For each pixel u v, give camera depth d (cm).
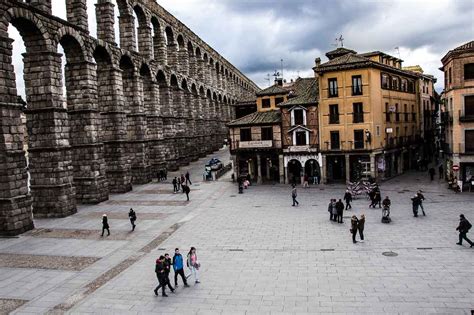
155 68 6450
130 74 5681
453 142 4497
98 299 1880
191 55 8738
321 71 5150
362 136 5038
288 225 3131
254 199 4375
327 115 5184
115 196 4862
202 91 9269
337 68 5059
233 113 12475
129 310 1747
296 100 5403
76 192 4403
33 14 3509
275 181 5703
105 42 4794
